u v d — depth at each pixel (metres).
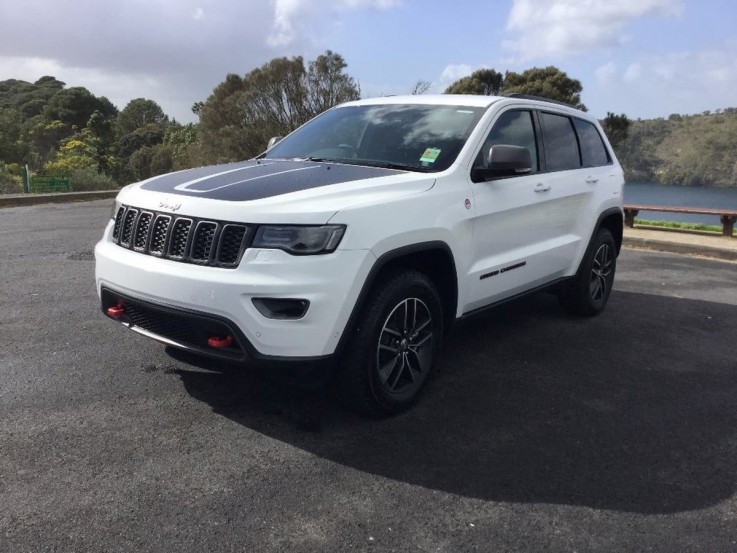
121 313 3.72
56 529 2.58
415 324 3.83
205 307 3.17
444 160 4.14
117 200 3.94
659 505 2.96
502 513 2.84
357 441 3.45
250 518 2.71
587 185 5.60
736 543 2.69
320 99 26.52
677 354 5.20
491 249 4.40
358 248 3.27
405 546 2.57
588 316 6.20
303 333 3.17
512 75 29.92
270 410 3.77
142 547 2.49
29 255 8.26
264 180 3.65
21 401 3.76
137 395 3.89
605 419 3.88
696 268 9.42
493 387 4.32
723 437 3.71
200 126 30.67
